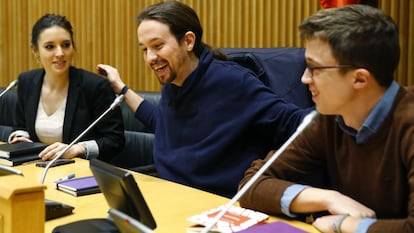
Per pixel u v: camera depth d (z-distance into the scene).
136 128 3.09
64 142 2.77
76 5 4.28
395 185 1.35
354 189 1.45
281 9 3.33
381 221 1.22
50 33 2.73
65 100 2.80
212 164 2.12
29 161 2.28
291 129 2.08
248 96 2.13
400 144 1.31
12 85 2.82
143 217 1.12
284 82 2.34
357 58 1.27
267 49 2.48
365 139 1.36
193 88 2.15
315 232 1.34
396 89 1.34
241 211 1.47
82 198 1.72
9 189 1.05
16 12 4.61
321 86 1.31
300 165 1.57
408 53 2.87
